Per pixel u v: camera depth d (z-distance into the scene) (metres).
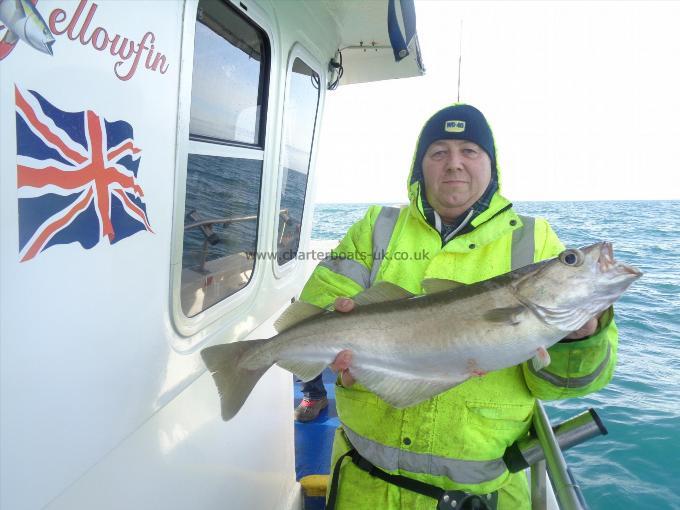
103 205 1.13
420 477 1.91
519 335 1.76
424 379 1.85
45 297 0.96
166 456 1.63
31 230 0.91
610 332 1.78
